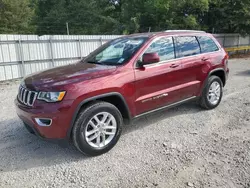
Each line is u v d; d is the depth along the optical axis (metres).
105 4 29.92
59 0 30.53
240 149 3.35
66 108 2.91
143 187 2.60
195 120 4.49
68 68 3.67
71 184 2.68
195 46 4.61
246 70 10.98
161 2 20.48
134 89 3.52
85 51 12.84
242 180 2.66
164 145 3.54
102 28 28.14
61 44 11.83
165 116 4.72
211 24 21.70
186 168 2.93
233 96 6.16
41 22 29.97
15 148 3.54
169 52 4.10
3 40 9.76
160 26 21.25
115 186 2.63
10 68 10.20
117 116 3.38
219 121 4.43
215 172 2.82
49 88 2.95
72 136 3.08
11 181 2.75
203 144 3.54
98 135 3.25
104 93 3.18
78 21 29.14
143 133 3.97
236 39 21.41
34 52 10.91
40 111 2.91
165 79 3.94
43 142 3.72
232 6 19.81
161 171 2.88
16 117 4.91
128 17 23.70
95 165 3.05
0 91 7.88
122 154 3.30
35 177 2.82
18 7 28.69
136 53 3.65
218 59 4.97
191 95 4.54
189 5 19.69
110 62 3.76
